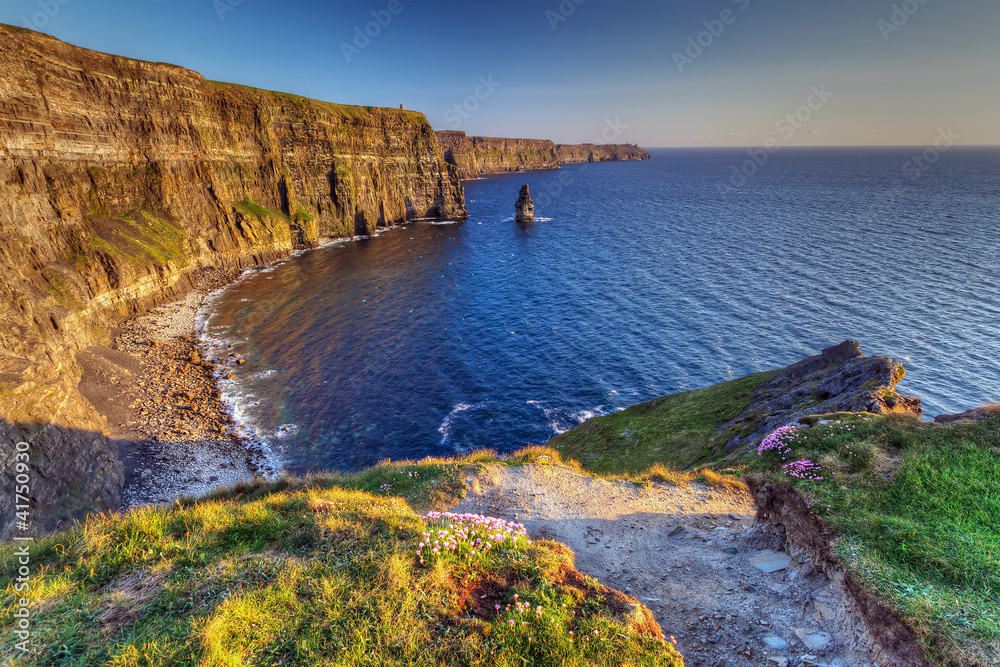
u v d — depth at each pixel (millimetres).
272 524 9922
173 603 7406
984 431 12344
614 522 14992
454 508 15836
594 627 7371
